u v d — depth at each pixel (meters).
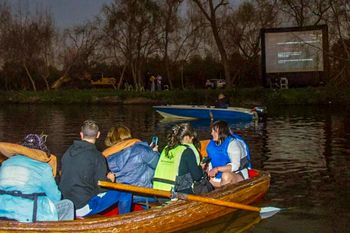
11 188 5.08
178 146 6.42
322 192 8.39
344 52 32.56
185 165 6.34
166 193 5.95
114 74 50.03
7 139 17.14
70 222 5.26
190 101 35.53
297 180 9.36
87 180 5.91
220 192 6.54
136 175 6.46
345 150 13.00
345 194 8.23
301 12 37.22
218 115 23.02
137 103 38.09
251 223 6.66
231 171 7.21
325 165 10.90
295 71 35.28
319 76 34.75
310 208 7.39
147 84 47.88
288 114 25.69
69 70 49.31
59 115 27.98
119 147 6.53
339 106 30.61
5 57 47.22
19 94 42.91
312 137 15.93
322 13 34.50
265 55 35.75
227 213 6.84
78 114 28.56
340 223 6.67
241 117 22.38
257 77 44.25
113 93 39.75
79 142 5.99
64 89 45.38
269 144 14.39
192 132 6.54
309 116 24.25
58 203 5.49
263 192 7.59
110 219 5.48
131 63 44.97
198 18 45.50
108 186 5.56
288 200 7.84
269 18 40.03
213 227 6.49
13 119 25.38
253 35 44.50
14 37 46.78
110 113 28.94
